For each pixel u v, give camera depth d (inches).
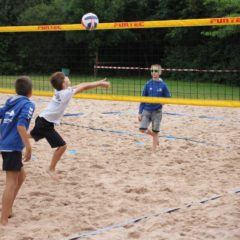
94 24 343.3
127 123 401.1
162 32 1163.9
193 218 181.8
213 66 991.0
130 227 174.2
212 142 330.3
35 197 209.5
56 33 1194.0
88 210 192.7
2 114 178.5
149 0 1224.2
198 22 315.3
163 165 265.4
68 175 243.9
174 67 1088.2
